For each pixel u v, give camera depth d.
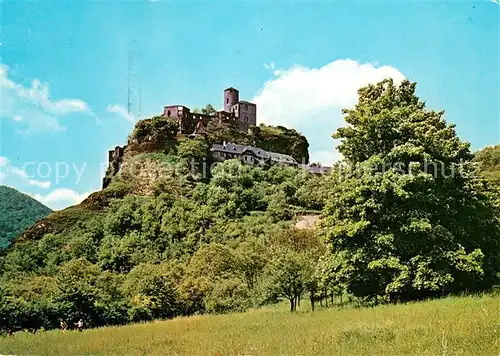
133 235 113.00
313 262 37.69
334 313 26.92
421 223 29.80
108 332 27.75
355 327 18.58
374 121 34.00
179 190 141.00
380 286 31.38
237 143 185.12
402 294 31.73
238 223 115.06
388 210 31.19
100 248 108.75
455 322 17.39
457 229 33.50
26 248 109.50
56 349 20.77
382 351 13.90
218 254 65.62
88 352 19.31
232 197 129.38
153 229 115.50
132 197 136.88
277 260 38.31
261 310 44.22
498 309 19.92
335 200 33.06
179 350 17.86
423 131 34.59
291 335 18.69
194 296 55.22
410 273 30.09
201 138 169.00
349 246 32.38
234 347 17.05
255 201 133.00
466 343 13.98
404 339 15.19
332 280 33.19
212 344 18.44
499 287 33.78
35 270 99.56
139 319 44.78
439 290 31.36
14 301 36.75
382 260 29.98
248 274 64.25
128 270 99.50
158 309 52.25
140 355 17.59
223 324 26.86
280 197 131.38
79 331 30.42
